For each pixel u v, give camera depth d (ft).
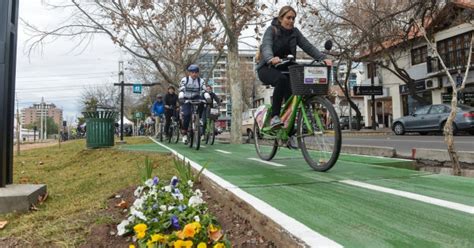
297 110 19.36
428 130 74.90
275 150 22.77
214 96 40.09
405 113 120.37
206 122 39.24
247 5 45.60
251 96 209.05
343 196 13.05
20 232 13.29
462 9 73.26
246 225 11.89
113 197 17.43
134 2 58.08
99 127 43.04
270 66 19.97
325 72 17.71
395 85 123.13
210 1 43.55
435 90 105.70
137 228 10.67
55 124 276.41
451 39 96.32
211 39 62.54
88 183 23.89
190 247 9.69
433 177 16.24
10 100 19.62
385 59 99.71
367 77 137.08
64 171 33.42
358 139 68.23
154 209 11.84
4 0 18.79
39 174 32.17
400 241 8.77
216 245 9.86
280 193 13.65
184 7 60.03
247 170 19.27
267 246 10.29
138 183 19.83
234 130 44.11
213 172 18.70
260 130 22.56
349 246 8.57
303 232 9.40
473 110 67.51
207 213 12.10
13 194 17.24
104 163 34.04
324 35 73.46
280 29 19.60
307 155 19.15
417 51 111.55
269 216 10.66
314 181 15.80
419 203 11.87
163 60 83.92
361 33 73.31
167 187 13.46
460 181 15.25
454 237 8.89
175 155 27.14
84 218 14.10
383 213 10.93
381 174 17.16
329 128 17.65
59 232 12.74
